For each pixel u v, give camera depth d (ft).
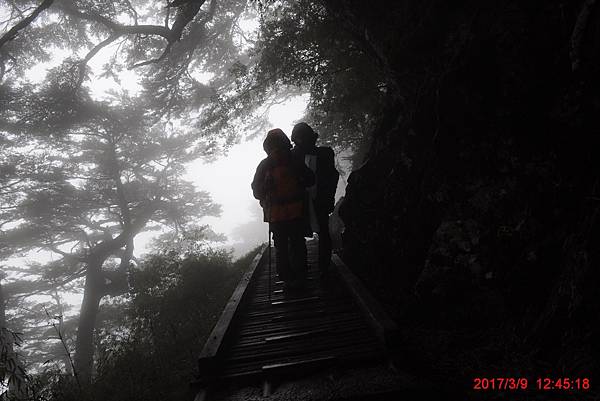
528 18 9.93
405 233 14.19
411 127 14.67
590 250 7.04
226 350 10.30
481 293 10.10
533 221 9.31
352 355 9.19
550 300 7.91
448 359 8.66
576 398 6.33
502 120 10.41
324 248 15.15
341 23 23.67
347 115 32.50
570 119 8.70
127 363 13.23
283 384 8.61
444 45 13.83
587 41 7.82
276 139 13.91
